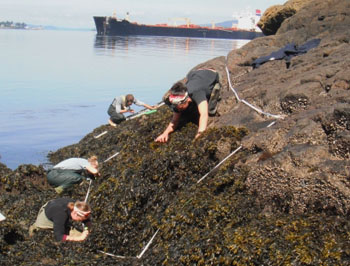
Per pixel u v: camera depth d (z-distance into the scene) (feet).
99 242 21.97
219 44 300.20
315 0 45.73
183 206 20.22
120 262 19.62
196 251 17.25
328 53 33.65
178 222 19.54
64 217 22.41
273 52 39.83
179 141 26.68
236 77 38.11
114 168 28.40
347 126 19.62
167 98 28.37
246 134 24.76
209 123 28.27
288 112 26.21
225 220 18.95
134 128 38.29
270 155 21.26
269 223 17.52
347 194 17.17
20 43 262.06
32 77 115.85
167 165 23.79
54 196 29.60
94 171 28.81
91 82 107.86
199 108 25.91
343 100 23.27
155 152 26.58
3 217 24.84
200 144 24.90
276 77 33.04
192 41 338.13
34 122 64.85
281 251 15.75
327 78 26.89
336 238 15.93
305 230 16.40
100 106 78.43
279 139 22.04
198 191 21.03
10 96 86.79
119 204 22.81
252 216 19.16
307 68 31.48
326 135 20.38
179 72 129.59
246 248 16.37
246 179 20.68
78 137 57.21
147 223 21.88
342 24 40.29
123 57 174.70
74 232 22.85
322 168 18.19
